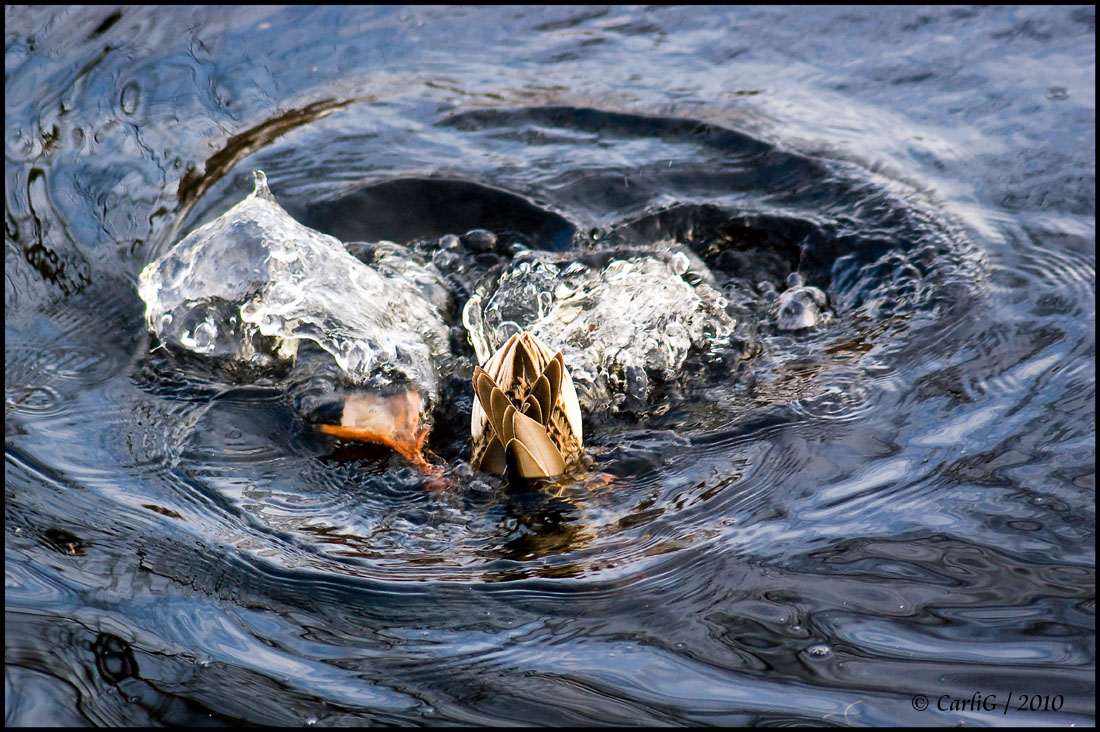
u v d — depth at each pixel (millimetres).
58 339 21641
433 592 15531
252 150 27219
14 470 18062
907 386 19422
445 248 24922
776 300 22812
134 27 32094
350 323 21109
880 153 26328
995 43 30453
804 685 13453
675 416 19625
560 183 26297
